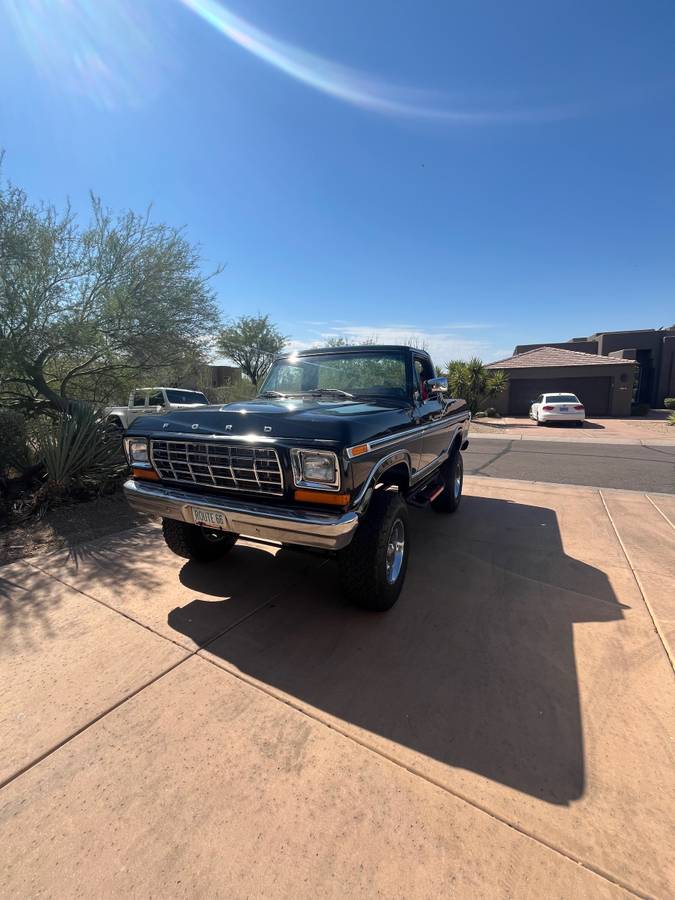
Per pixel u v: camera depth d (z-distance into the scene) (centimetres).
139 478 346
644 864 156
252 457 281
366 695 241
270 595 348
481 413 2442
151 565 401
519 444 1320
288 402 376
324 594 351
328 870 154
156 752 204
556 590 361
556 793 184
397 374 423
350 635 296
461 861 157
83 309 780
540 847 163
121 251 812
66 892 149
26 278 706
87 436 580
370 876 152
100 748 205
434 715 227
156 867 156
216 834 167
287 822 172
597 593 355
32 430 611
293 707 232
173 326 875
